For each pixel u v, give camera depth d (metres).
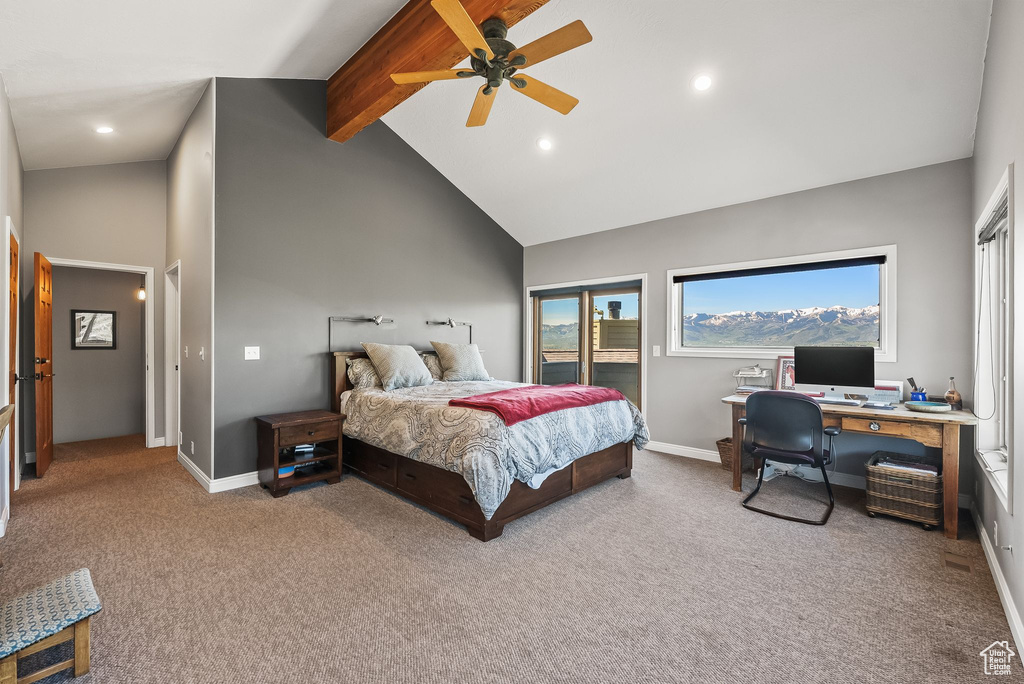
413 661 1.69
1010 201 2.02
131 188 4.71
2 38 2.51
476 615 1.97
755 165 3.84
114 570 2.32
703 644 1.79
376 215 4.58
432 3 1.87
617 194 4.67
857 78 2.91
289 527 2.88
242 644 1.77
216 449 3.54
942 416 2.85
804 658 1.71
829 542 2.70
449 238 5.27
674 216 4.78
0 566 2.34
